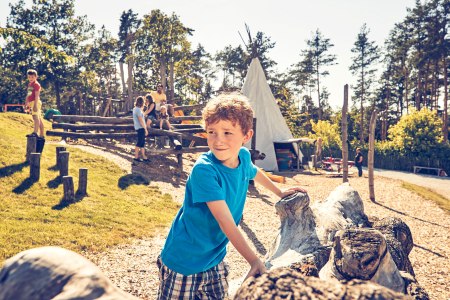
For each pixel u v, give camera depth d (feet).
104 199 31.99
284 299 3.13
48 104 213.05
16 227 23.03
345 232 9.86
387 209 45.55
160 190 38.93
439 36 160.66
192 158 62.39
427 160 120.57
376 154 134.82
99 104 97.55
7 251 19.66
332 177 73.97
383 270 9.20
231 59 237.04
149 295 17.21
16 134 44.32
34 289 2.99
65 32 175.01
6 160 33.83
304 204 13.19
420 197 54.49
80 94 99.91
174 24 158.61
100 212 28.53
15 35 42.65
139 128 46.73
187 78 189.37
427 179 93.97
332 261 9.70
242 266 21.66
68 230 24.04
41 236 22.31
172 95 103.30
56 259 3.18
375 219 16.78
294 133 198.29
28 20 169.58
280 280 3.34
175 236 6.11
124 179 39.34
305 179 66.23
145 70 187.32
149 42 171.73
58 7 172.14
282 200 13.47
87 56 182.91
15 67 162.30
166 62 163.32
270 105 75.82
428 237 33.65
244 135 5.64
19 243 20.94
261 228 31.04
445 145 121.39
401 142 128.98
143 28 163.02
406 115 131.75
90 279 2.99
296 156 81.97
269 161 73.61
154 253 22.66
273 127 76.23
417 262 26.45
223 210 5.36
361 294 3.03
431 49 162.71
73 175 36.22
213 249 6.12
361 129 204.74
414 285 9.31
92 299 2.85
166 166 49.96
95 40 198.49
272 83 216.95
